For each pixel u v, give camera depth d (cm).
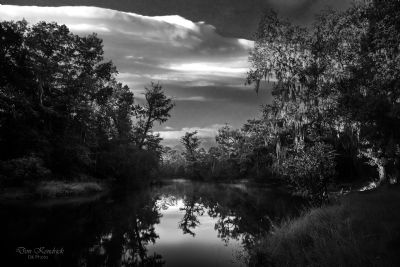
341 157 3650
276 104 2873
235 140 9000
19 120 2744
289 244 882
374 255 598
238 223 1694
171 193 4016
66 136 3334
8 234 1151
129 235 1288
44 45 3541
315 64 2569
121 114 4988
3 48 2825
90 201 2394
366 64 1373
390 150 1258
